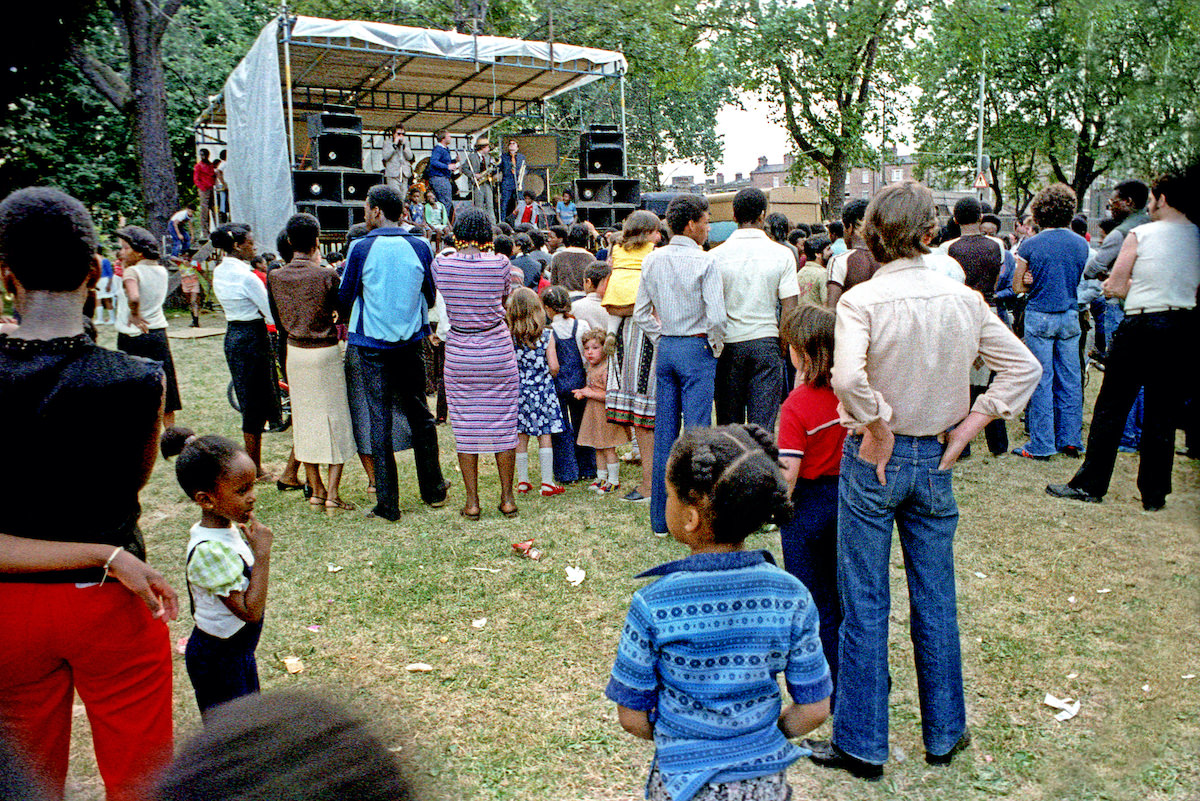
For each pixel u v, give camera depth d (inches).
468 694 134.3
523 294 225.9
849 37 948.6
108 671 80.9
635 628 74.3
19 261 76.0
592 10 804.0
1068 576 169.0
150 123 613.9
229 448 98.3
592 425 230.7
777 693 75.4
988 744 118.6
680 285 183.9
